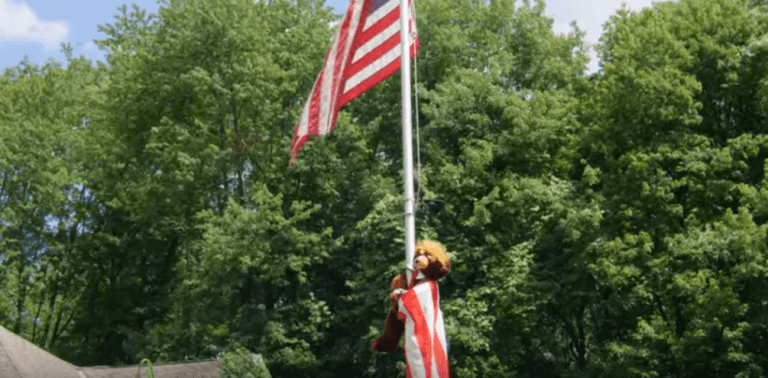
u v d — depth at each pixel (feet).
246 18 126.41
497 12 123.75
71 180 140.46
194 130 129.49
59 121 145.18
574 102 117.50
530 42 123.85
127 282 148.87
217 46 124.98
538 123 110.01
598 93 114.52
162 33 135.44
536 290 103.71
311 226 127.65
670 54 106.93
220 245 113.70
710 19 108.37
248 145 121.80
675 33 109.81
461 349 110.11
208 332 120.78
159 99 130.52
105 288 153.99
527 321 104.73
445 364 14.56
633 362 97.30
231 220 116.26
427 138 118.11
